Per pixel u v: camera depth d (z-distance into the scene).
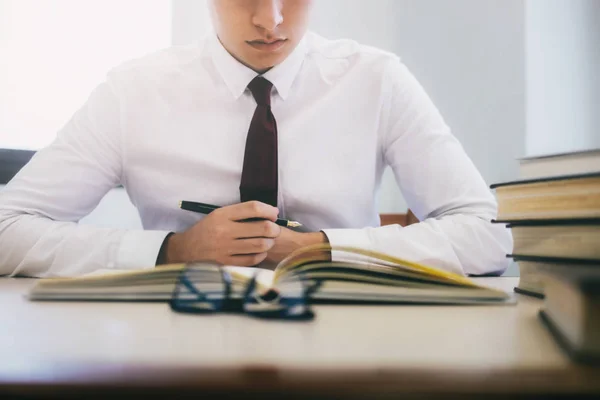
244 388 0.24
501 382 0.25
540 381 0.26
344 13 2.21
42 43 1.84
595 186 0.50
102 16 1.92
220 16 1.08
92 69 1.90
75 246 0.93
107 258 0.92
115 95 1.26
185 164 1.22
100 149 1.23
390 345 0.34
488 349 0.33
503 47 1.75
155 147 1.23
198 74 1.26
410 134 1.27
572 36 1.71
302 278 0.52
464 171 1.19
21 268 0.93
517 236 0.63
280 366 0.28
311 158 1.24
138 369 0.27
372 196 1.32
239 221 0.93
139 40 1.97
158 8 2.00
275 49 1.09
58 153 1.18
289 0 1.04
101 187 1.25
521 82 1.67
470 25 1.90
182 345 0.33
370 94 1.29
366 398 0.24
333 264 0.55
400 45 2.25
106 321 0.42
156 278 0.53
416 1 2.19
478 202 1.11
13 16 1.80
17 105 1.81
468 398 0.24
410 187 1.26
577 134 1.71
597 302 0.28
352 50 1.34
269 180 1.09
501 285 0.79
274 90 1.22
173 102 1.24
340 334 0.37
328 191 1.23
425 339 0.36
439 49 2.06
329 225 1.26
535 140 1.66
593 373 0.27
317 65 1.29
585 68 1.72
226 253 0.91
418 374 0.26
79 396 0.24
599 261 0.49
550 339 0.36
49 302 0.53
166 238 0.96
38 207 1.10
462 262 0.95
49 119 1.85
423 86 2.15
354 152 1.27
